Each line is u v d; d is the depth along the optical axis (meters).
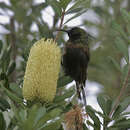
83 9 6.79
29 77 5.73
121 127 6.43
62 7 6.62
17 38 10.22
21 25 10.84
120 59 12.20
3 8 10.55
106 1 12.50
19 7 10.79
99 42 12.18
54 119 5.13
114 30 7.91
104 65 11.95
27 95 5.73
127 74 6.99
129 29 7.09
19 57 10.02
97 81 12.96
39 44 5.89
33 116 4.79
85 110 6.25
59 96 6.25
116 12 12.54
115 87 12.57
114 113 6.57
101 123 6.37
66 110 6.14
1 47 7.09
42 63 5.71
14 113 5.15
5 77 6.40
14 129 5.16
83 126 6.18
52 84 5.77
